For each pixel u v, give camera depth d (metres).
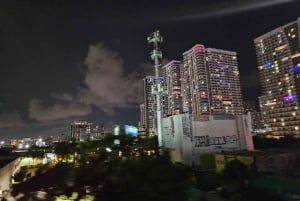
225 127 77.00
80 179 21.91
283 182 34.38
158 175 15.80
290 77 175.25
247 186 32.72
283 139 87.44
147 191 15.48
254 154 53.31
